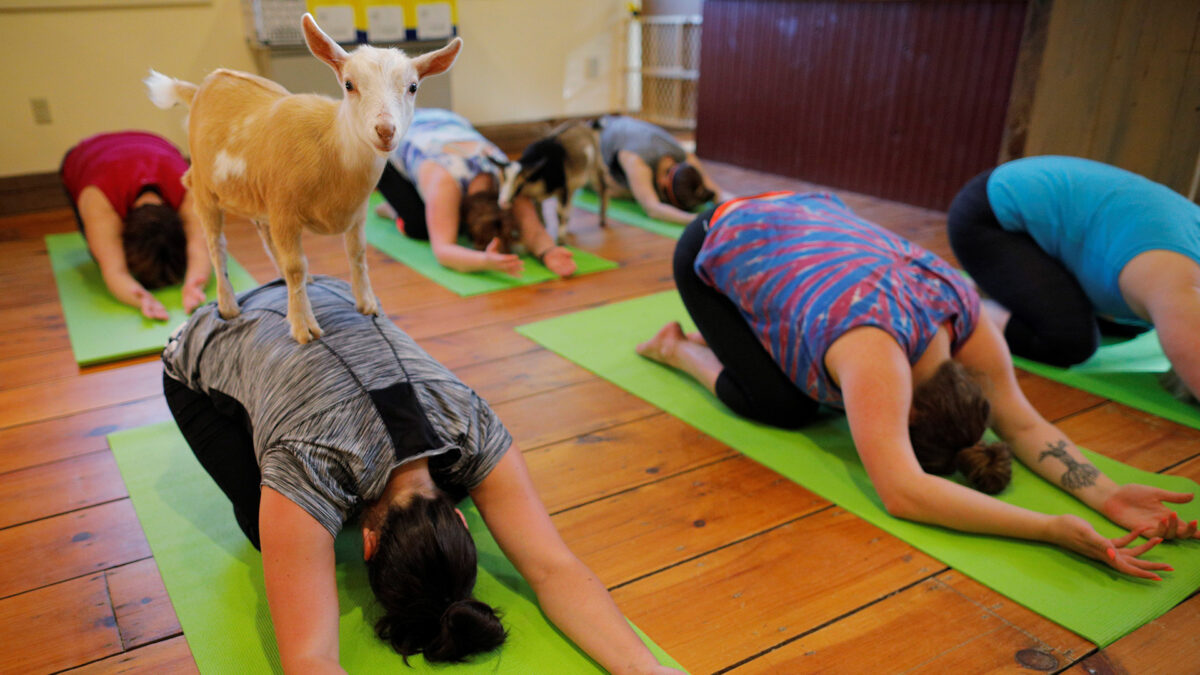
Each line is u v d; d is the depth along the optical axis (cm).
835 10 433
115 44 394
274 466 117
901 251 181
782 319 174
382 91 109
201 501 165
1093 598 137
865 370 155
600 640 119
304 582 111
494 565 146
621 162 400
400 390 126
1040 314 228
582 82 575
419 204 345
